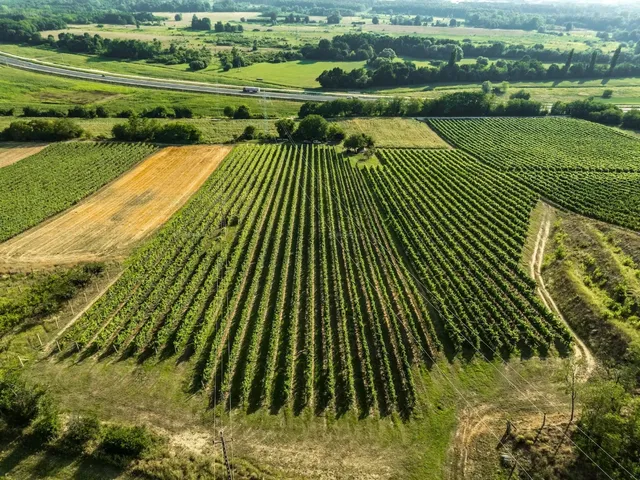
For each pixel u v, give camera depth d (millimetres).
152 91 167750
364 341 50406
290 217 78188
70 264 65000
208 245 70875
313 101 159750
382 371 47250
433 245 71250
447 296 59469
